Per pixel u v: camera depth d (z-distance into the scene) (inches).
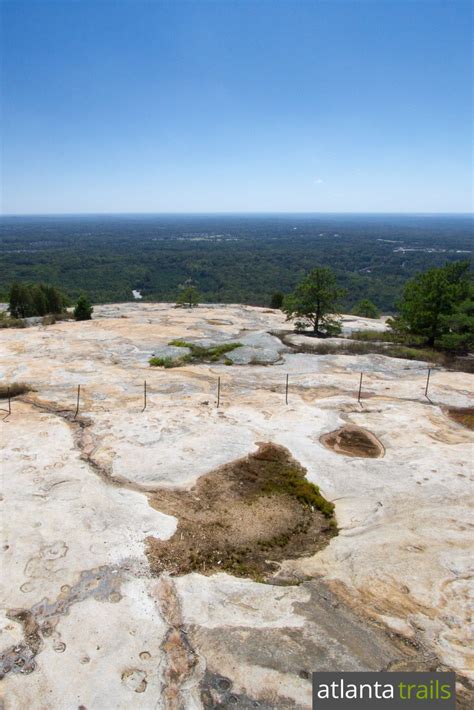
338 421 463.2
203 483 346.3
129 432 425.1
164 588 242.4
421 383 598.2
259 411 484.7
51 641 207.8
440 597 239.3
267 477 358.6
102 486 335.9
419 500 329.7
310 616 226.4
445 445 416.5
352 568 261.0
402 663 202.2
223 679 192.9
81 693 185.6
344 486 347.9
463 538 287.6
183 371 644.1
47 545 269.9
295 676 194.7
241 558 270.5
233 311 1243.8
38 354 717.3
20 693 185.0
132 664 198.2
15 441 401.1
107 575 249.1
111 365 668.7
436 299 798.5
